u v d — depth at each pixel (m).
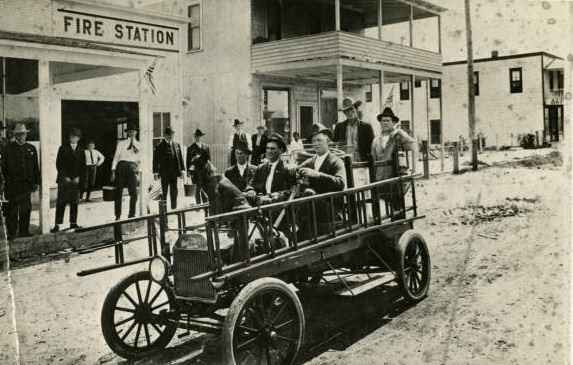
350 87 20.86
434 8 19.14
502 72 32.66
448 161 22.62
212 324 3.95
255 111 16.42
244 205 4.16
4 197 7.79
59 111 12.28
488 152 27.83
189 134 17.56
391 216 5.46
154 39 12.59
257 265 3.85
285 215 4.82
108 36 11.40
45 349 4.44
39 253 7.91
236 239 3.98
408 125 35.31
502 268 6.06
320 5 19.02
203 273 3.57
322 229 4.87
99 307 5.54
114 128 13.34
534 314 4.57
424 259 5.51
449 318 4.73
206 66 17.08
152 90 13.45
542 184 12.59
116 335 4.16
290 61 15.26
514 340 4.15
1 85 10.95
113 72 10.98
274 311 4.92
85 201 11.80
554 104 32.88
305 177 4.78
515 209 9.82
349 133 7.51
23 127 8.00
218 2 16.66
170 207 11.02
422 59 18.36
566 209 6.97
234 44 16.41
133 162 9.67
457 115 34.09
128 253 8.00
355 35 14.91
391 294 5.57
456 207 10.73
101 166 13.26
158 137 13.65
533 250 6.62
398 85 31.45
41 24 10.16
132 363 4.18
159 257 4.05
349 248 4.86
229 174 5.62
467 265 6.36
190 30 17.56
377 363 3.91
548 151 26.00
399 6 19.55
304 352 4.19
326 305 5.34
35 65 11.16
